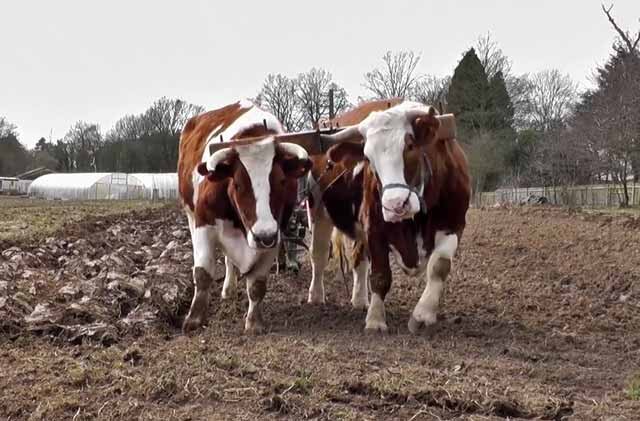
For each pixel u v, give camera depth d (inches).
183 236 622.8
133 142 3555.6
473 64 2041.1
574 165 1306.6
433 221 281.4
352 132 268.1
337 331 286.0
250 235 258.8
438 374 215.6
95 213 1041.5
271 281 397.7
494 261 483.8
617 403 197.0
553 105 2632.9
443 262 280.1
